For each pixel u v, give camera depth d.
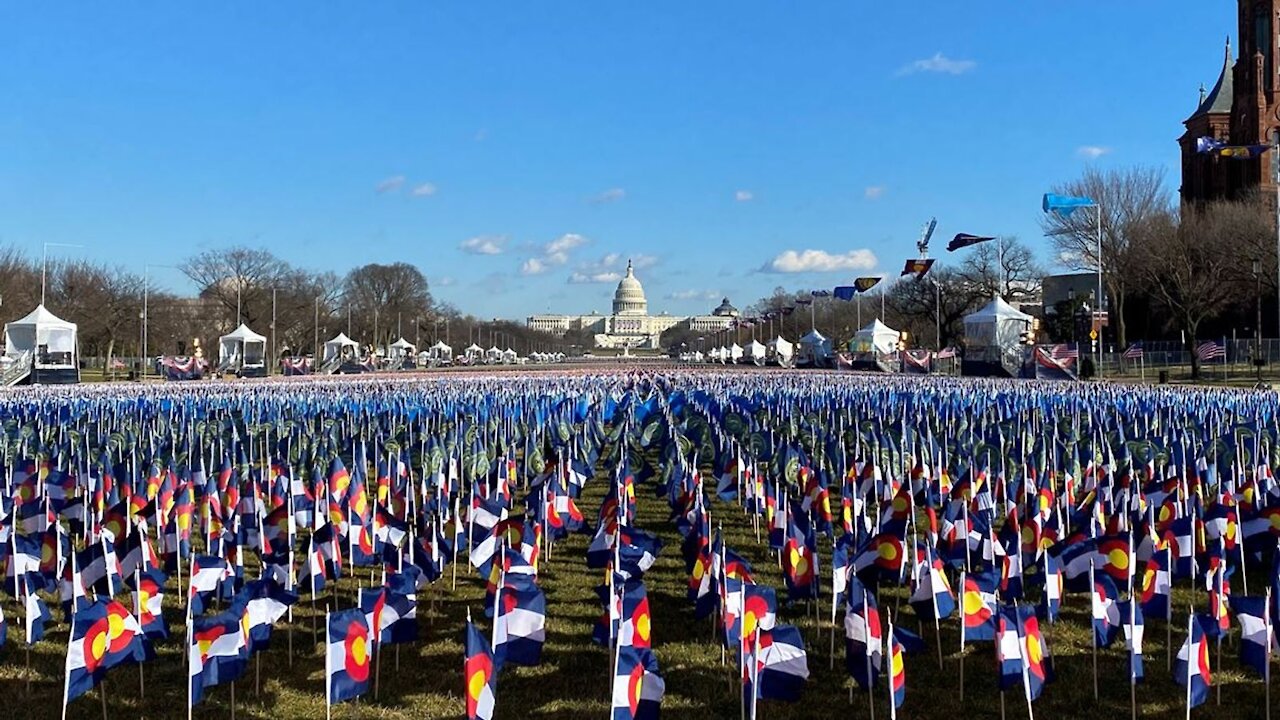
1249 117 106.44
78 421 30.91
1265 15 106.06
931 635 14.38
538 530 16.59
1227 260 79.62
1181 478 19.23
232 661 11.12
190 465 23.39
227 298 118.50
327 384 50.28
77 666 10.68
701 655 13.55
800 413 32.00
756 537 20.06
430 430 28.86
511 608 11.41
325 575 15.81
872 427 25.94
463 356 153.62
